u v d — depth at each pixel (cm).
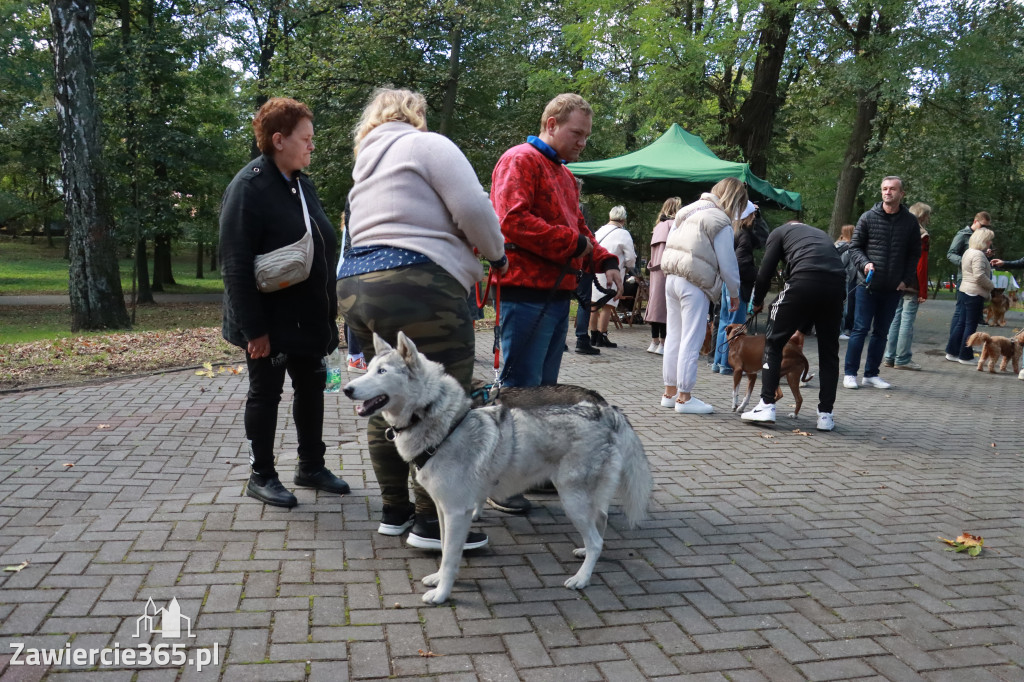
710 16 1633
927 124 2200
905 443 582
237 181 341
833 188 2783
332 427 555
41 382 675
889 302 812
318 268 364
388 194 307
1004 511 428
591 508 306
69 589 275
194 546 320
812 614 289
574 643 259
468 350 324
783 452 537
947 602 305
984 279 1028
